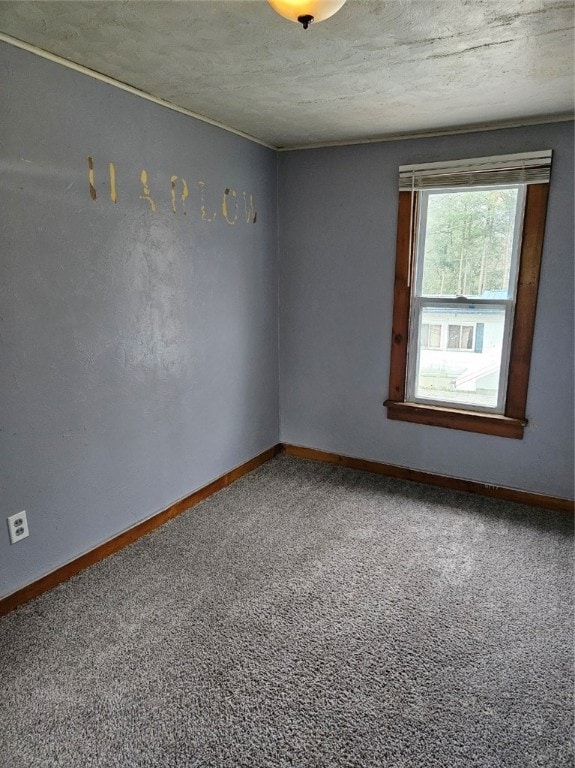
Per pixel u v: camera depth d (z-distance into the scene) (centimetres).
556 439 291
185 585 227
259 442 362
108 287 232
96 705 165
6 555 205
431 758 147
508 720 160
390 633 198
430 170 294
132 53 190
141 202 243
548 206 270
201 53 188
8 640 192
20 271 195
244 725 158
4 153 185
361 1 148
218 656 186
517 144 273
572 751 150
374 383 342
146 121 239
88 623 202
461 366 316
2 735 154
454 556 250
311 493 320
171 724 158
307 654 187
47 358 210
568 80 212
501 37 173
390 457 346
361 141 312
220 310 306
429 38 174
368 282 329
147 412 263
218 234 296
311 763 146
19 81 186
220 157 289
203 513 294
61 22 165
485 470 315
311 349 359
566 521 284
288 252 352
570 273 271
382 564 244
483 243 295
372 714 162
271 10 155
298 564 244
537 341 286
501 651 189
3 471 199
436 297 314
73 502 230
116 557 248
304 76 211
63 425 220
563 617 207
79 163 212
